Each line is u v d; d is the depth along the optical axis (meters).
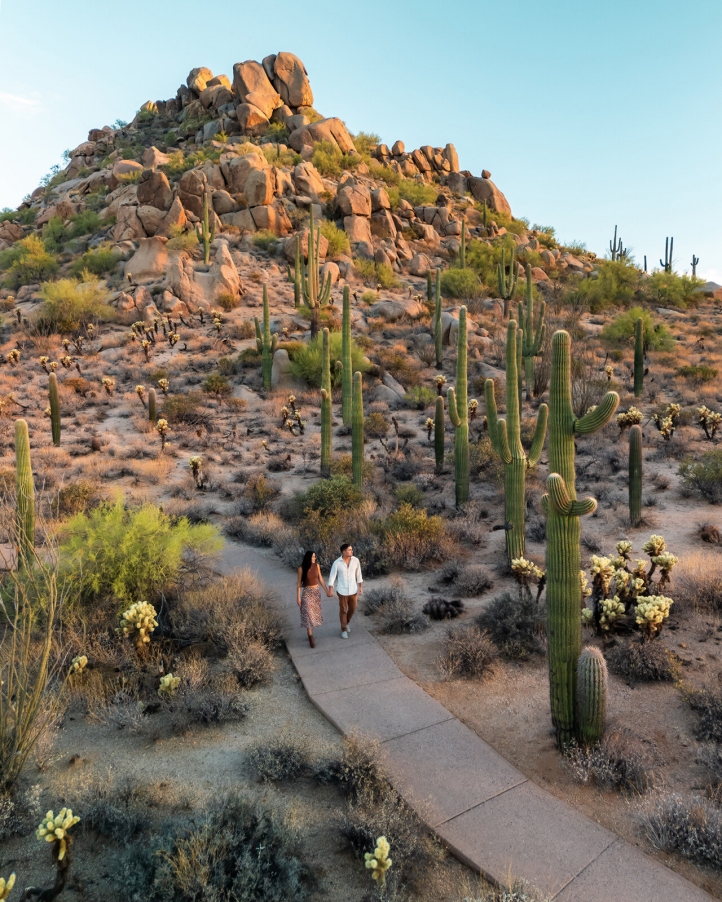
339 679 7.07
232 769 5.57
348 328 22.52
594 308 46.44
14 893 4.21
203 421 25.36
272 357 31.25
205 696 6.59
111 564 9.00
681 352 34.41
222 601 8.69
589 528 12.78
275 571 11.10
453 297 46.59
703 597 8.51
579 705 5.45
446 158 81.38
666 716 6.18
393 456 19.95
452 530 12.54
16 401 27.30
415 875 4.30
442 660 7.26
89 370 32.88
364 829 4.49
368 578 10.67
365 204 55.91
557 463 5.71
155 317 39.78
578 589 5.51
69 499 14.54
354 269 49.22
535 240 66.94
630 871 4.22
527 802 4.94
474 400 22.83
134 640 7.59
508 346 10.57
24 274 48.78
